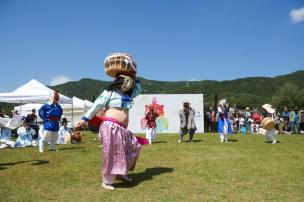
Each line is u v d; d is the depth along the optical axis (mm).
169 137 20594
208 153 11391
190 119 16656
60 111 13070
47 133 12695
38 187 6777
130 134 7102
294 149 12641
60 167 8906
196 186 6730
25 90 22438
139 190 6504
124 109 7047
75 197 6051
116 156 6758
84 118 6980
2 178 7625
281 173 7879
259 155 10844
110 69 7180
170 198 5922
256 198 5887
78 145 15555
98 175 7875
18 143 15523
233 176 7582
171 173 7992
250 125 28578
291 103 73250
